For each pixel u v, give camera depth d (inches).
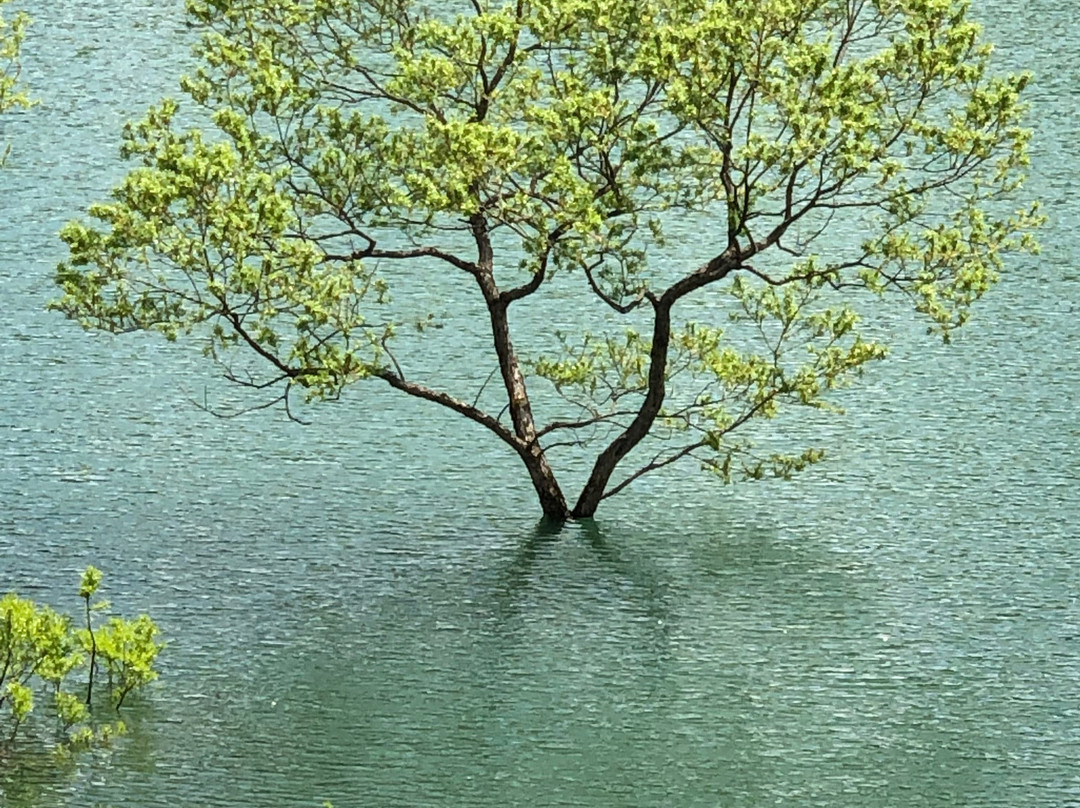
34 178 1881.2
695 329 1347.2
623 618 1177.4
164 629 1144.2
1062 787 993.5
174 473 1355.8
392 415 1462.8
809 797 981.8
